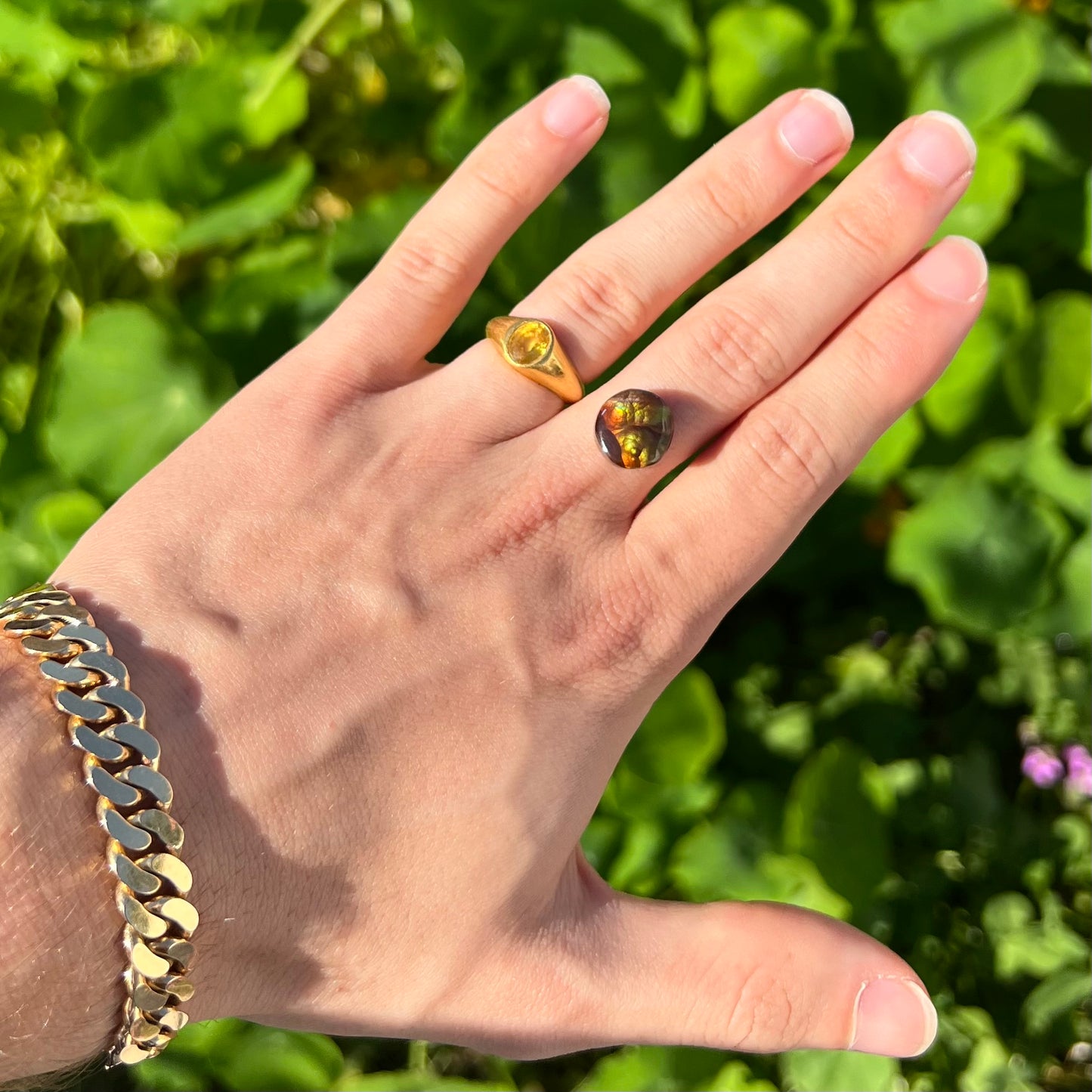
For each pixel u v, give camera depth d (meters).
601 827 0.31
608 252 0.25
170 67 0.31
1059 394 0.32
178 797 0.19
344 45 0.34
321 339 0.25
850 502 0.34
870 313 0.23
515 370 0.24
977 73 0.30
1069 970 0.32
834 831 0.31
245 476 0.23
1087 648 0.34
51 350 0.35
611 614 0.22
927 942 0.33
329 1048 0.31
